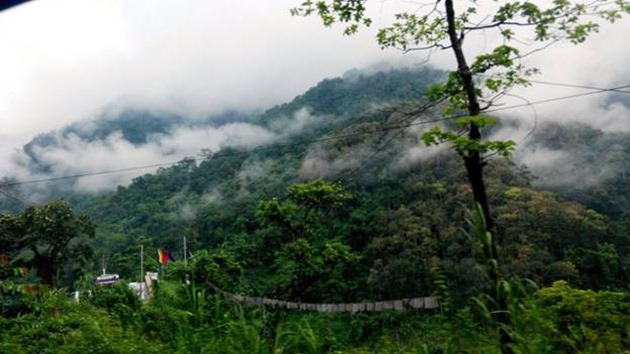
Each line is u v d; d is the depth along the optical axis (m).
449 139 6.37
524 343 3.08
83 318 5.62
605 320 3.76
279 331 3.84
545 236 34.28
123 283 9.29
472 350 3.58
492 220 6.37
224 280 20.28
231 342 3.87
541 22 6.42
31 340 5.02
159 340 4.73
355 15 7.29
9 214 36.97
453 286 27.31
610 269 34.06
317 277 21.50
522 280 3.55
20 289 7.66
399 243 39.25
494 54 6.68
